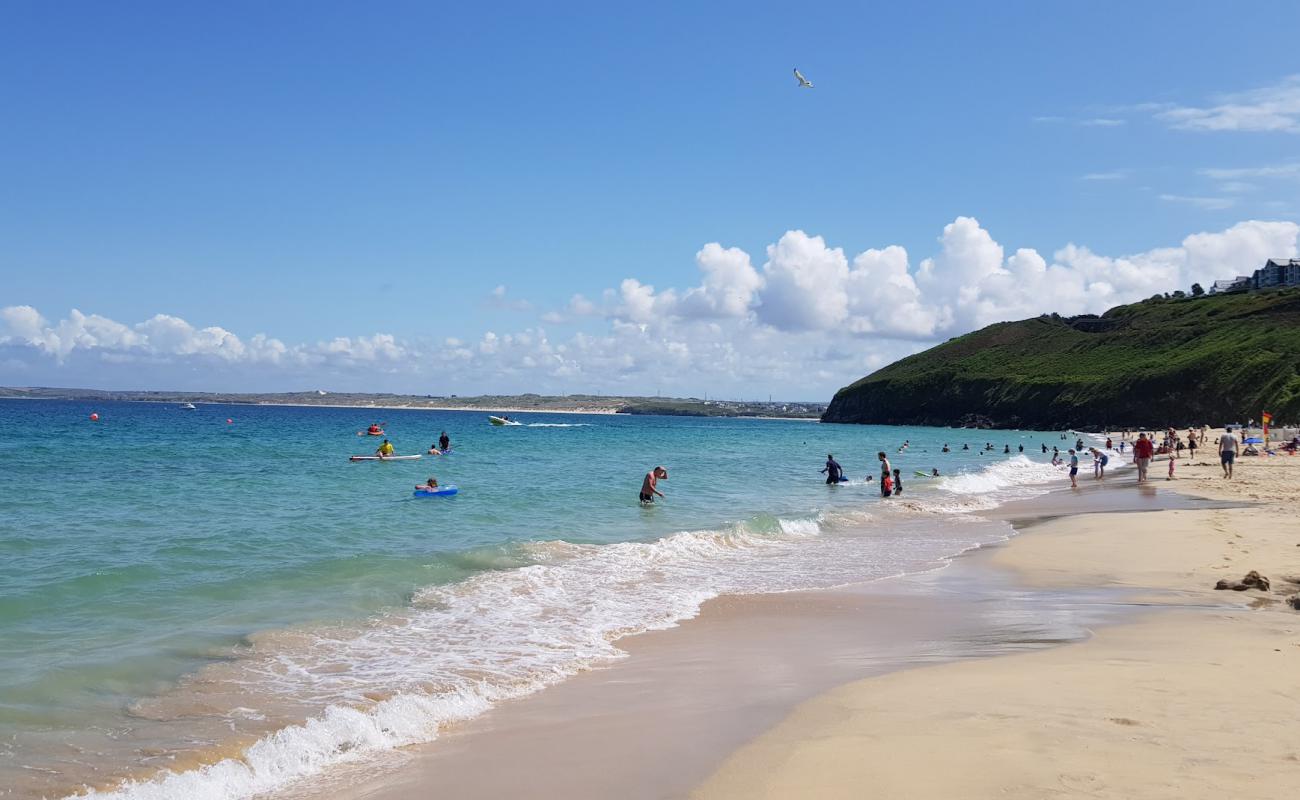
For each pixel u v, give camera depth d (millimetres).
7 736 7340
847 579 15898
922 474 42969
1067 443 94562
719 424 187125
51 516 21797
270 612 12227
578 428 131625
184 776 6535
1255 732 6812
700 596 14031
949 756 6477
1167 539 19359
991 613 12758
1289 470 41031
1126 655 9719
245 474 36625
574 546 18781
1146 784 5766
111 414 140625
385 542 19094
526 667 9828
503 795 6258
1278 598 13109
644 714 8102
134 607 12289
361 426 112500
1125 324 179875
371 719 7766
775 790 6062
